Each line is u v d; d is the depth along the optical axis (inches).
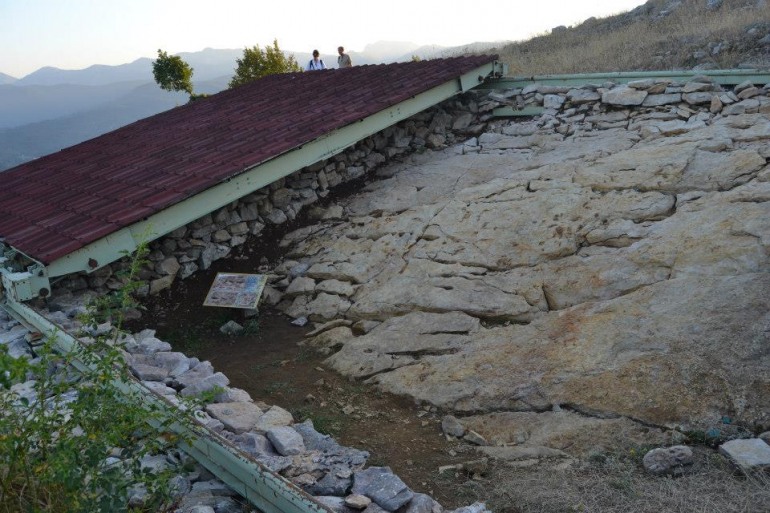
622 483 170.4
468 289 280.8
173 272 329.7
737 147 303.1
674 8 749.3
